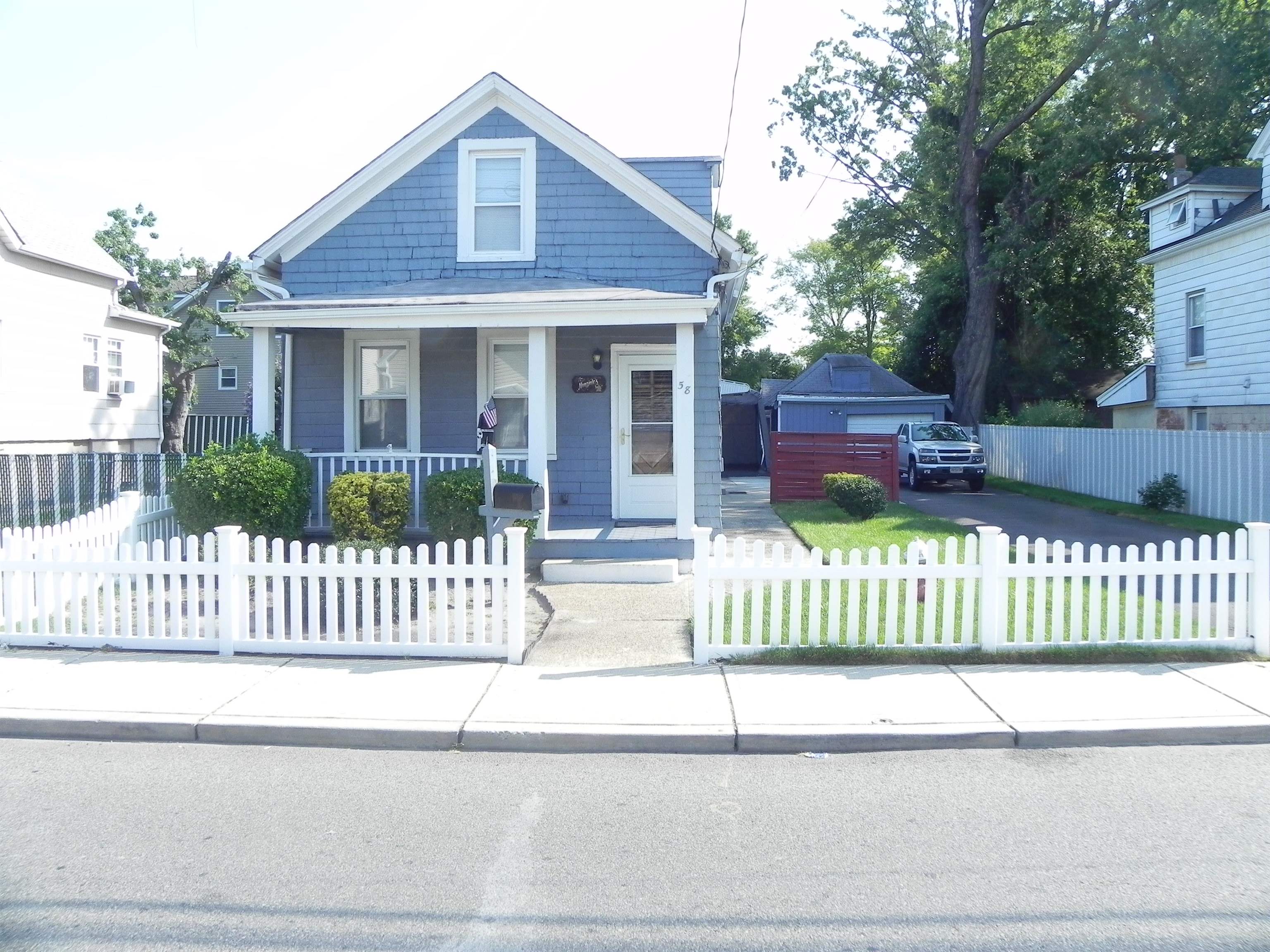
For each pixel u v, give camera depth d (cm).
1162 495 1922
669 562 1170
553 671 804
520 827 529
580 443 1434
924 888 457
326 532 1302
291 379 1453
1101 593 834
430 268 1434
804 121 3447
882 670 802
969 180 3112
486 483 981
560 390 1434
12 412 2134
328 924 423
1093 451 2316
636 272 1419
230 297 4188
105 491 1936
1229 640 832
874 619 834
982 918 429
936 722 676
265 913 433
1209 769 616
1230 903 441
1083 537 1591
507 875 470
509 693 744
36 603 870
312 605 841
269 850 498
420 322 1218
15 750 656
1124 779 599
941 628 896
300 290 1445
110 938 412
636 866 480
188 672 796
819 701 722
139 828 525
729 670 806
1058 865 480
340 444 1452
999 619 830
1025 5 2956
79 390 2388
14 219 2180
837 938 412
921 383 3881
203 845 504
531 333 1224
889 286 6078
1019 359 3500
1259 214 1945
